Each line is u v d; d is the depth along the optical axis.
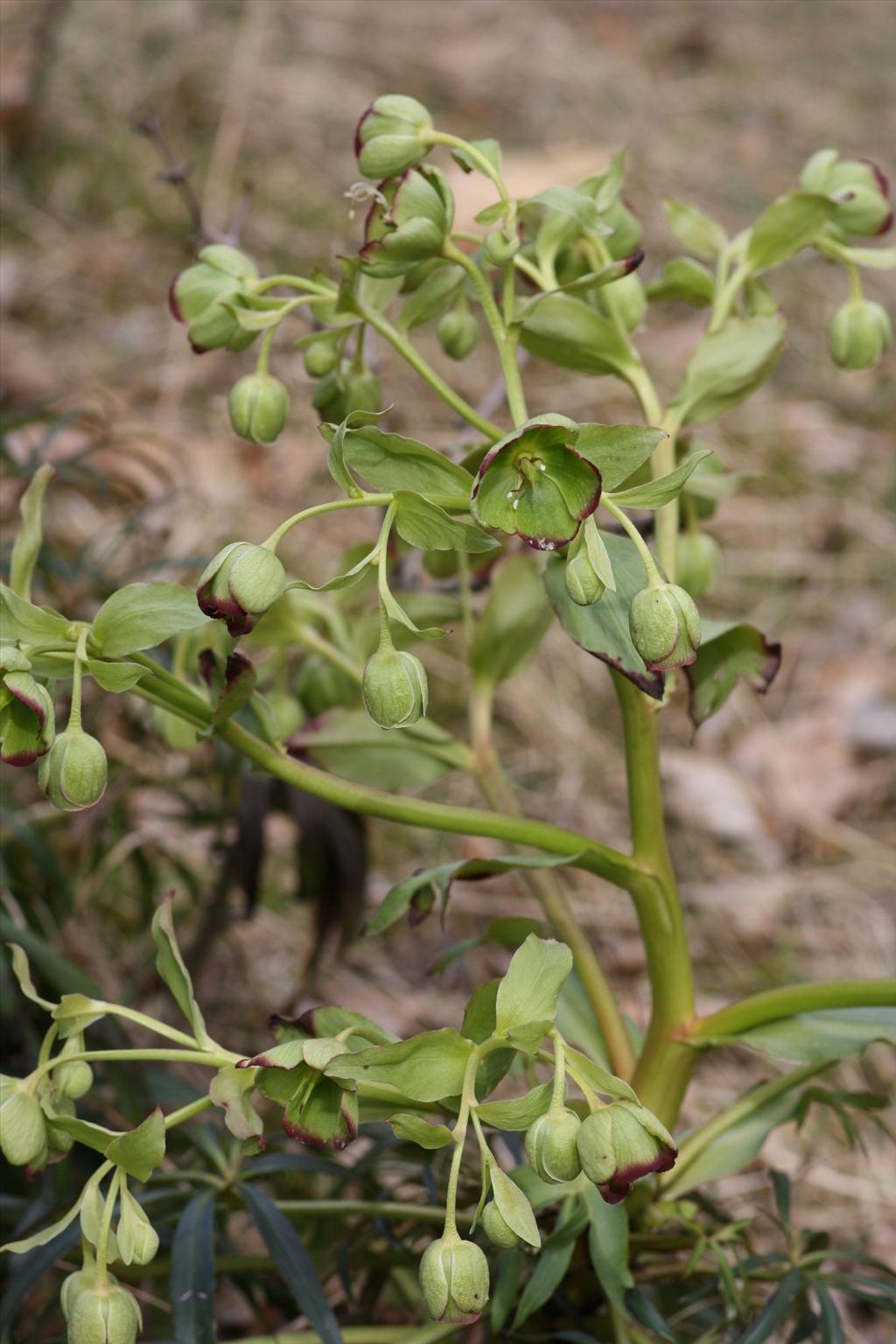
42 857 0.94
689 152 2.22
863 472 1.71
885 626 1.56
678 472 0.75
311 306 0.83
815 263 2.00
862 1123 1.09
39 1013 0.96
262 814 0.96
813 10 2.72
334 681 0.90
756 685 0.82
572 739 1.43
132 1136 0.75
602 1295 0.87
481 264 0.83
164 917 0.77
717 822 1.38
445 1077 0.75
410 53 2.35
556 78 2.35
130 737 1.08
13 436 1.43
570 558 0.76
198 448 1.57
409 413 1.69
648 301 0.87
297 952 1.19
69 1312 0.75
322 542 1.53
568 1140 0.73
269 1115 0.93
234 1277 0.90
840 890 1.33
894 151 2.29
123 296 1.79
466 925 1.26
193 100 2.10
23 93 1.97
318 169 2.03
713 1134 0.86
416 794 1.35
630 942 1.26
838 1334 0.83
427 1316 0.90
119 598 0.77
